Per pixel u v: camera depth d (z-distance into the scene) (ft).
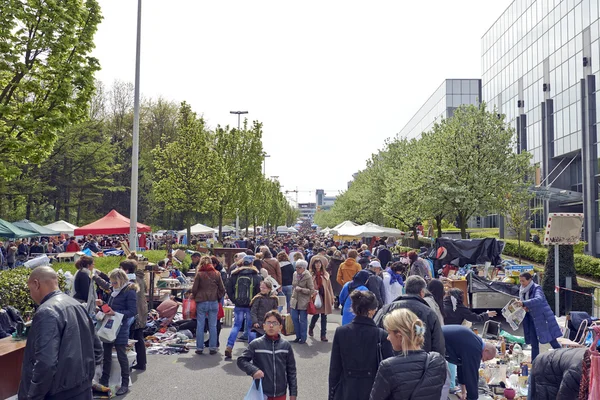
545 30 146.30
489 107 198.08
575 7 127.85
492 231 156.56
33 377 13.43
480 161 89.25
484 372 26.76
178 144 102.06
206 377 27.81
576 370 14.17
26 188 127.13
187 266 67.46
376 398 11.84
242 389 25.62
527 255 95.76
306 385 26.53
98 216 174.09
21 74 43.96
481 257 55.67
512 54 173.06
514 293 45.96
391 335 12.47
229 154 129.59
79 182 148.25
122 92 197.98
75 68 45.42
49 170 141.49
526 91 160.76
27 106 43.70
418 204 93.15
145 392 25.08
